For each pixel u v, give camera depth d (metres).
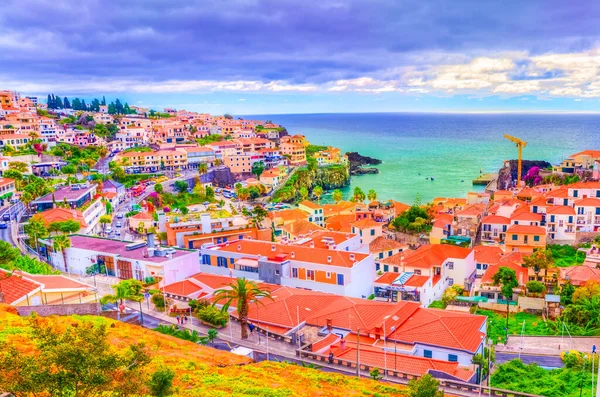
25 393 26.48
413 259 109.19
